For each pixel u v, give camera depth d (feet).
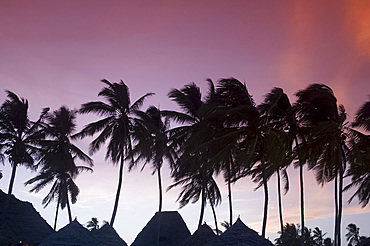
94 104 125.70
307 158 106.93
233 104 102.78
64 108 165.99
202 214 129.59
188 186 146.30
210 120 100.68
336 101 99.14
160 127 141.18
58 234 84.74
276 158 90.99
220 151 98.43
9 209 146.30
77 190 181.37
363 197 142.41
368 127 109.50
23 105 153.69
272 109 102.47
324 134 98.99
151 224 149.07
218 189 149.28
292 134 102.17
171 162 138.41
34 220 149.38
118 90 126.93
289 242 211.82
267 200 95.25
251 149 91.25
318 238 262.88
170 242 142.92
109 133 125.80
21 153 149.28
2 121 148.87
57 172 172.04
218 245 71.20
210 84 130.72
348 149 104.83
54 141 159.84
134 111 128.88
